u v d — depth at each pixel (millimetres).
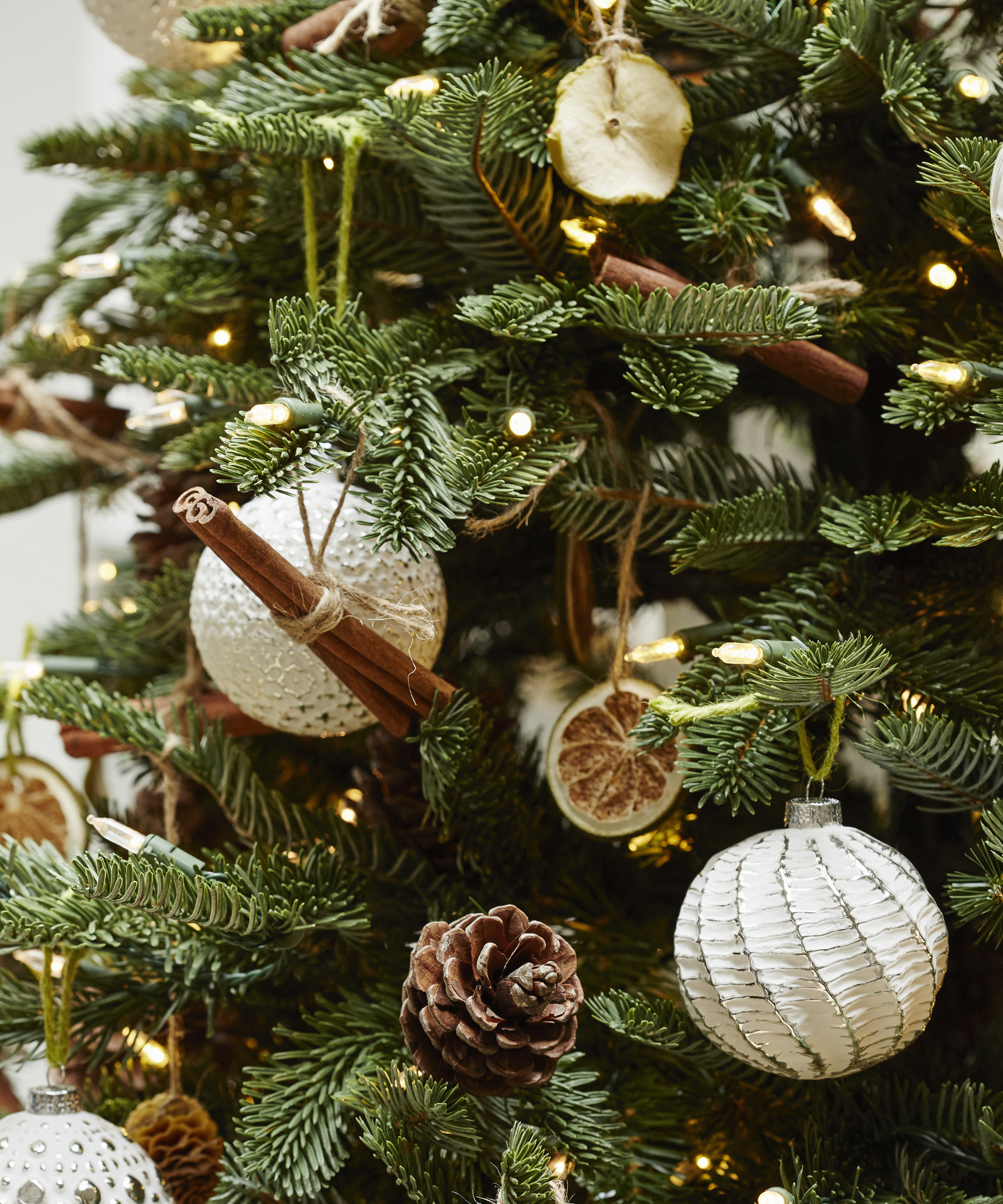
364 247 1370
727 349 1281
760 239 1305
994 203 1224
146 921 1293
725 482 1338
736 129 1350
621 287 1286
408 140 1279
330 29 1337
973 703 1275
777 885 1221
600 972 1340
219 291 1408
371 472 1251
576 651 1375
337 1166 1257
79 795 1435
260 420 1209
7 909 1264
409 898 1353
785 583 1323
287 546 1271
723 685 1271
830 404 1387
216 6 1364
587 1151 1254
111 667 1464
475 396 1301
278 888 1297
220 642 1288
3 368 1553
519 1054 1210
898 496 1303
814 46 1268
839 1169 1271
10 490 1568
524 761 1382
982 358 1284
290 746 1470
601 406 1329
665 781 1320
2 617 2143
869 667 1205
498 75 1248
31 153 1443
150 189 1531
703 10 1268
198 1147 1324
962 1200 1239
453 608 1443
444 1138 1238
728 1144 1315
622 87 1279
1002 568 1327
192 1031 1408
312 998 1391
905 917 1219
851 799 1367
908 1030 1229
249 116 1302
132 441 1507
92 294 1534
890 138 1336
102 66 2098
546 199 1306
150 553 1453
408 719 1284
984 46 1363
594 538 1363
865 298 1312
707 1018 1234
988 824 1243
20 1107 1561
